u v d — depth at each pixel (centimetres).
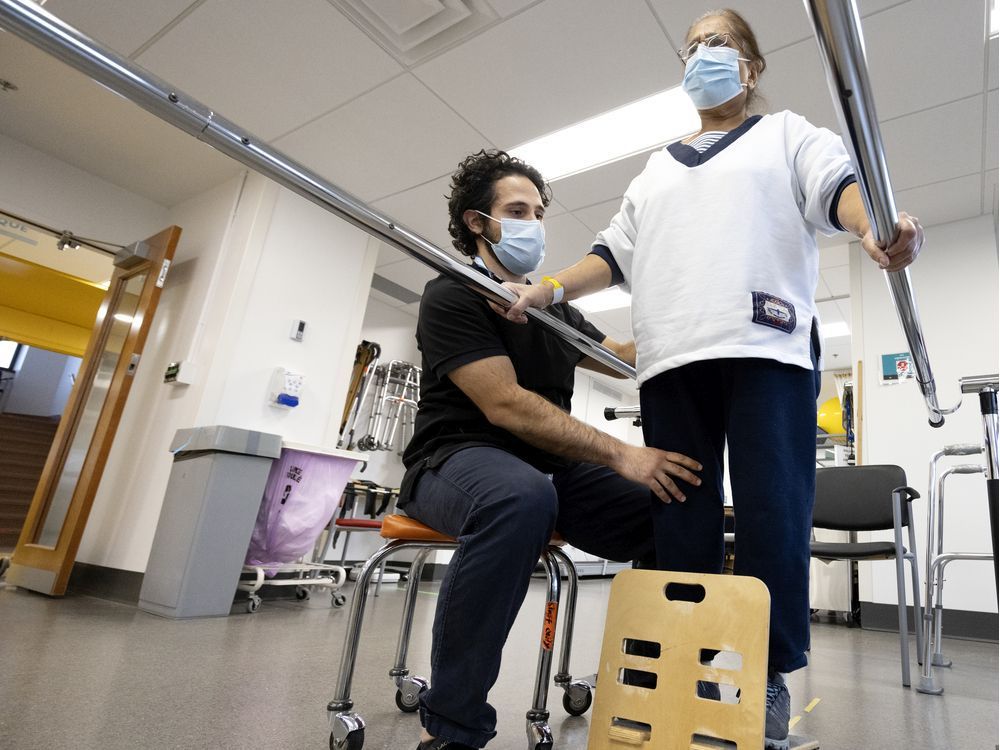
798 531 78
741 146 91
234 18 254
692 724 70
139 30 266
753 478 79
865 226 72
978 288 354
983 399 122
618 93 279
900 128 288
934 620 242
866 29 238
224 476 252
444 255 84
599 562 713
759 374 81
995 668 237
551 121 300
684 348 84
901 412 361
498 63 267
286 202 351
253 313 331
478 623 80
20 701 115
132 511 310
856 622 416
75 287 670
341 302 373
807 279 87
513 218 123
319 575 360
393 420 507
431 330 105
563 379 122
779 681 82
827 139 86
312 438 352
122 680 137
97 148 350
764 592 70
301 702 128
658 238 93
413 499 104
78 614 229
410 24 249
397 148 331
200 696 127
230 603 251
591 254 107
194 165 355
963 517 334
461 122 306
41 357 1182
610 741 74
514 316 93
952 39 239
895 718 152
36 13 52
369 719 119
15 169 346
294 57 273
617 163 329
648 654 87
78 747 94
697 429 89
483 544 82
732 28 101
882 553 220
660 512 90
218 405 312
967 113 276
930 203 348
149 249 336
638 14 237
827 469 267
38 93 310
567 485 116
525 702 143
